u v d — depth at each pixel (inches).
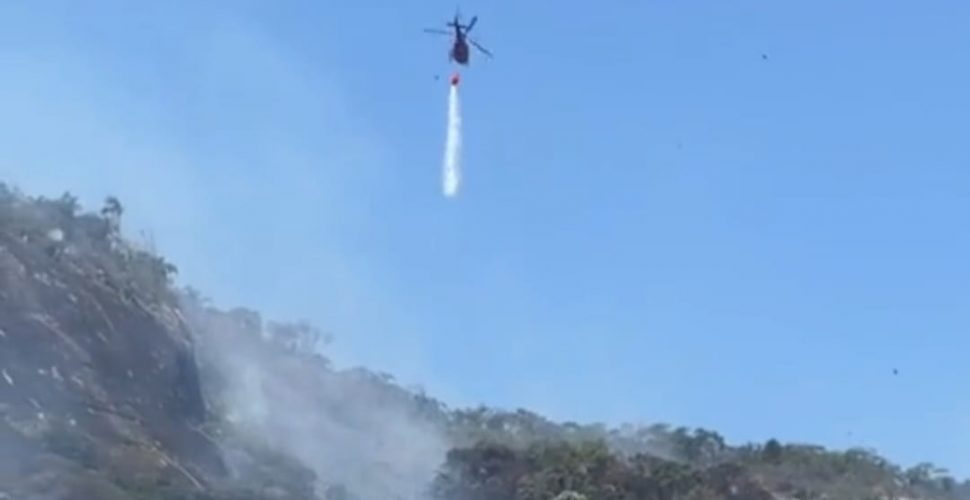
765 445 5836.6
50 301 4244.6
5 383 3900.1
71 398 4005.9
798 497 5388.8
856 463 5895.7
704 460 5625.0
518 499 4635.8
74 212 4943.4
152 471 3831.2
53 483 3484.3
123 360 4328.3
